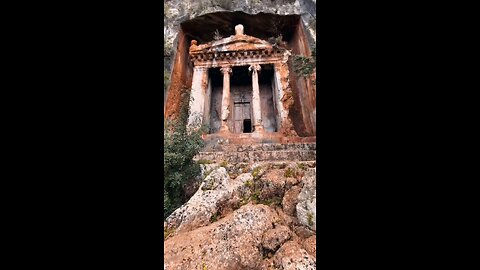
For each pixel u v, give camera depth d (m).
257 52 12.16
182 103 12.23
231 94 13.80
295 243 3.82
